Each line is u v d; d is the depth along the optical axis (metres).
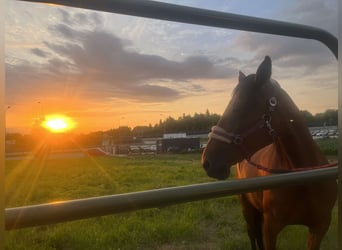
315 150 2.42
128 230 4.47
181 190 0.82
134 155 30.31
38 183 9.60
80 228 4.45
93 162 19.73
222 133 2.22
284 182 1.00
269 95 2.26
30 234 4.21
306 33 1.22
